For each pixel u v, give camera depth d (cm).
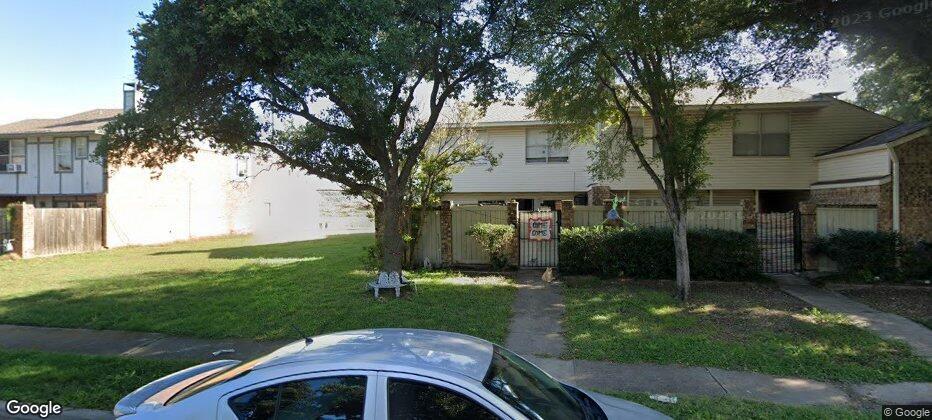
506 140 2094
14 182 2509
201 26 750
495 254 1375
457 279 1248
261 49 756
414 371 278
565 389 349
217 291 1115
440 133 1423
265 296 1041
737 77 1053
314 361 291
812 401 535
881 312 913
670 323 834
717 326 819
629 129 1088
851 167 1548
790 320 855
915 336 764
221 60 797
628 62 1070
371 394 271
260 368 297
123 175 2409
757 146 1817
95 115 2717
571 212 1398
